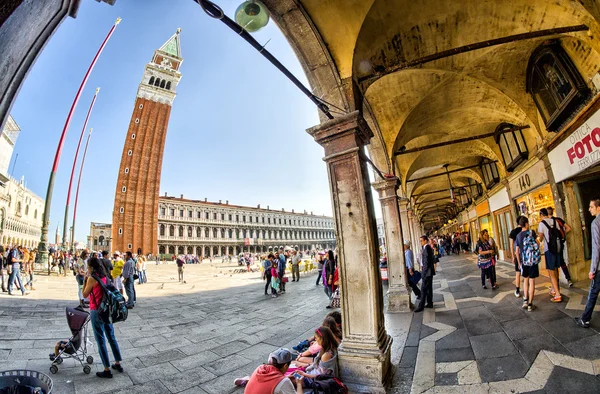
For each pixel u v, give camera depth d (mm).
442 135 11281
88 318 4254
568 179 7266
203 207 73562
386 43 5387
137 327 6594
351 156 4117
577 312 4926
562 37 5754
